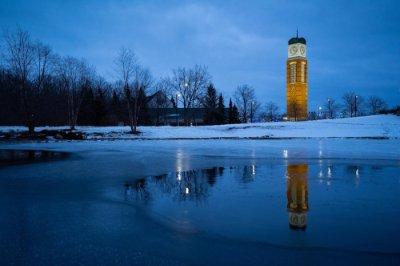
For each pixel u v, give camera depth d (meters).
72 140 45.94
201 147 34.78
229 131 56.94
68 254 7.64
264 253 7.66
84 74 72.56
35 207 11.44
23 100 48.44
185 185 15.12
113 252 7.75
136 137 51.09
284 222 9.74
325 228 9.20
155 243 8.25
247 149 32.34
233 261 7.27
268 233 8.86
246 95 114.19
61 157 25.86
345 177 16.83
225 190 14.01
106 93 89.50
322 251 7.72
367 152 28.77
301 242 8.25
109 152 29.72
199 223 9.73
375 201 12.01
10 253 7.70
